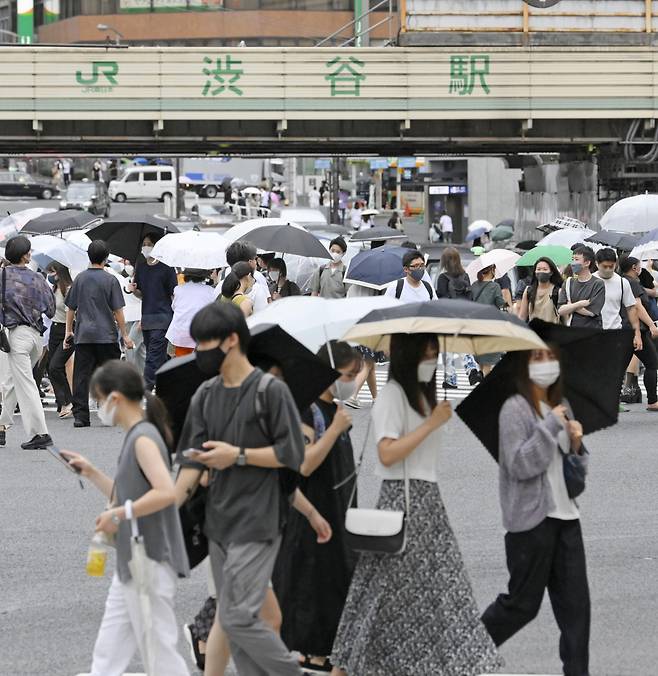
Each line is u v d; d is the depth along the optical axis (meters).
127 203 187.75
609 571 23.05
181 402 16.62
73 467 15.47
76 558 23.98
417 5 82.75
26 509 27.91
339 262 47.38
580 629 16.53
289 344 16.12
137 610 14.83
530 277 51.06
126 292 45.50
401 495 16.08
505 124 86.44
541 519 16.38
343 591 17.20
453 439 36.53
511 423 16.30
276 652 15.29
